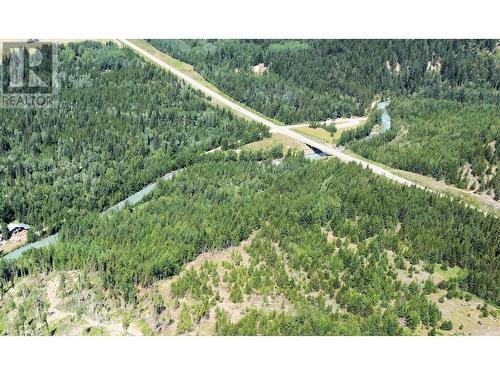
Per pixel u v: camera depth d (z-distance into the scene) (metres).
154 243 164.62
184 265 160.62
